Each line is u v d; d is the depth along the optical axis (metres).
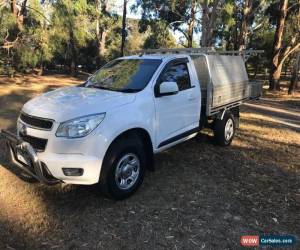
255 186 5.58
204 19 24.75
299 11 27.72
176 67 5.98
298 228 4.40
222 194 5.21
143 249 3.83
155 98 5.32
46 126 4.39
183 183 5.52
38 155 4.36
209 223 4.40
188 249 3.87
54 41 25.42
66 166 4.25
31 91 16.86
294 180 5.95
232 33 42.94
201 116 6.93
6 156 6.28
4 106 11.71
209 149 7.38
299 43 27.12
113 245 3.87
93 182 4.42
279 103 18.81
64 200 4.78
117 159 4.58
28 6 24.33
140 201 4.86
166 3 34.44
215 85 6.96
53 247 3.79
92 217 4.39
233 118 7.85
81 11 30.17
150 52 7.95
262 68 49.34
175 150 7.18
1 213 4.38
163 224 4.32
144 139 5.25
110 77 5.86
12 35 23.55
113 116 4.55
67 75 34.88
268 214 4.70
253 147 7.87
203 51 7.40
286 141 8.69
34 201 4.71
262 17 36.16
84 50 43.41
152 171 5.50
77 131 4.27
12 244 3.79
